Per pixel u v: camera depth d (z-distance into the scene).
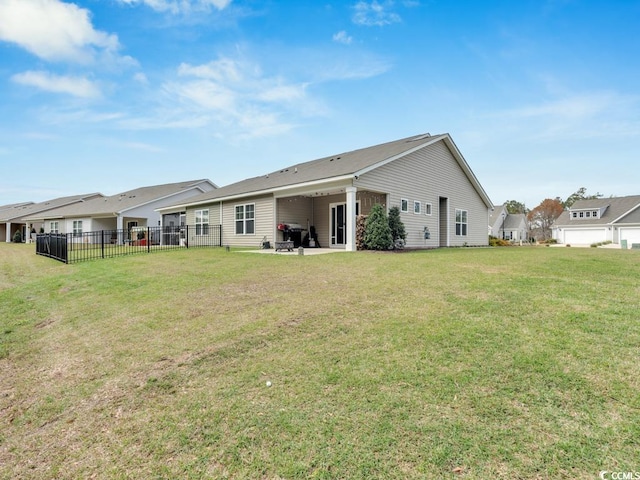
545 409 2.42
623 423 2.24
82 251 16.92
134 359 3.73
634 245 23.98
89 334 4.69
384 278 6.48
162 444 2.37
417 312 4.42
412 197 14.90
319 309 4.80
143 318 5.09
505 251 12.30
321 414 2.54
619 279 5.70
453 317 4.16
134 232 23.14
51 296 7.29
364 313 4.52
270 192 14.59
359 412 2.53
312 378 3.04
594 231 36.03
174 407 2.79
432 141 15.55
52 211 33.34
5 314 6.07
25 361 4.01
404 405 2.57
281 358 3.46
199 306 5.44
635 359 2.97
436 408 2.51
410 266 7.70
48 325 5.32
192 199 20.61
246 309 5.08
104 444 2.42
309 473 2.02
